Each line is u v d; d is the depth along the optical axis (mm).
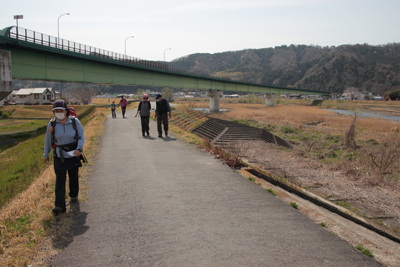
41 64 26000
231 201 5301
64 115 4496
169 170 7512
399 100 127438
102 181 6469
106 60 32469
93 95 105938
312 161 13281
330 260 3377
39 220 4309
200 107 90812
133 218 4484
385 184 10188
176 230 4066
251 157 13344
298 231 4125
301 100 134750
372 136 30156
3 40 21000
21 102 71250
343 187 9797
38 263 3250
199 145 11156
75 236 3889
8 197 9328
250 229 4133
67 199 5266
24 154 17234
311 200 7488
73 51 27656
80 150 4762
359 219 6570
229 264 3205
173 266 3170
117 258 3344
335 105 100000
